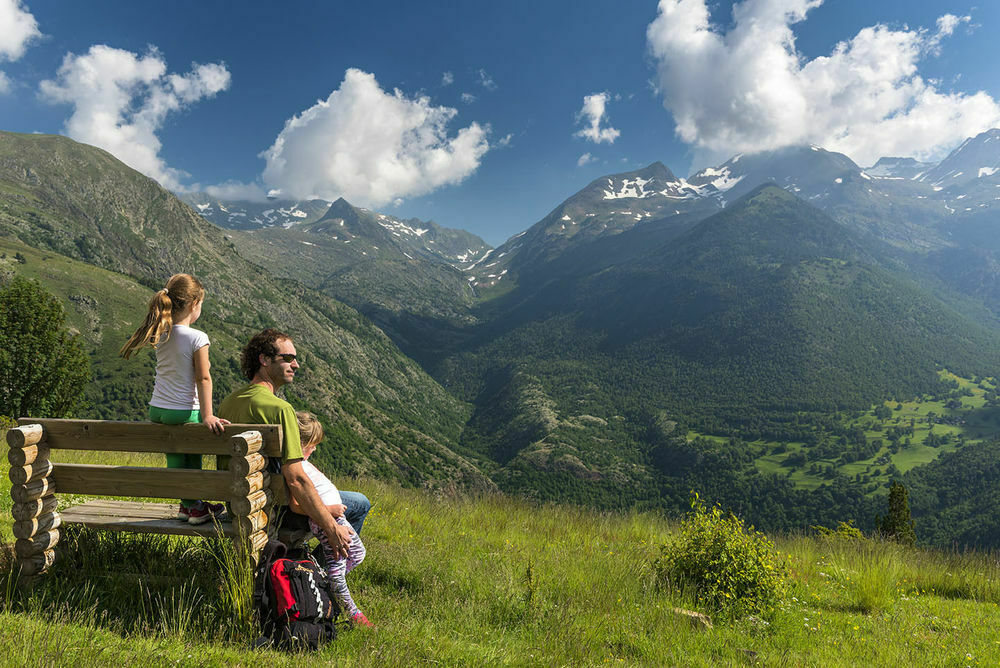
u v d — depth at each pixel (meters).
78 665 2.62
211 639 3.32
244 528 3.55
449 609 4.75
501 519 9.91
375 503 9.20
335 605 3.75
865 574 8.01
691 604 6.28
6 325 25.86
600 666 4.19
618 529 10.68
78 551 4.09
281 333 4.04
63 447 3.85
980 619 7.28
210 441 3.66
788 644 5.61
